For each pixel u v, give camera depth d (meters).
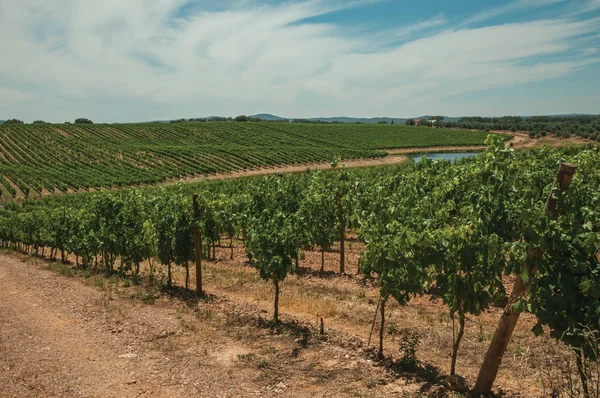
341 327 9.36
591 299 4.84
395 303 10.98
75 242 19.42
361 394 6.11
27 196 56.59
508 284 12.06
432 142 114.81
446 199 9.09
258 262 10.18
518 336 8.39
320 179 17.64
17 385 6.75
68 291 13.58
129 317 10.38
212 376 6.98
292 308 10.98
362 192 18.08
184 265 13.54
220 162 78.56
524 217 5.20
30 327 9.80
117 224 16.64
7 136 94.75
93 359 7.82
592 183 11.80
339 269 16.06
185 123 127.94
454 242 6.28
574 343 4.94
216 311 10.75
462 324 6.34
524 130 136.00
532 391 5.91
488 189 7.16
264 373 7.03
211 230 18.88
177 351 8.12
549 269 5.18
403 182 16.09
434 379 6.52
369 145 108.50
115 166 74.50
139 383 6.81
